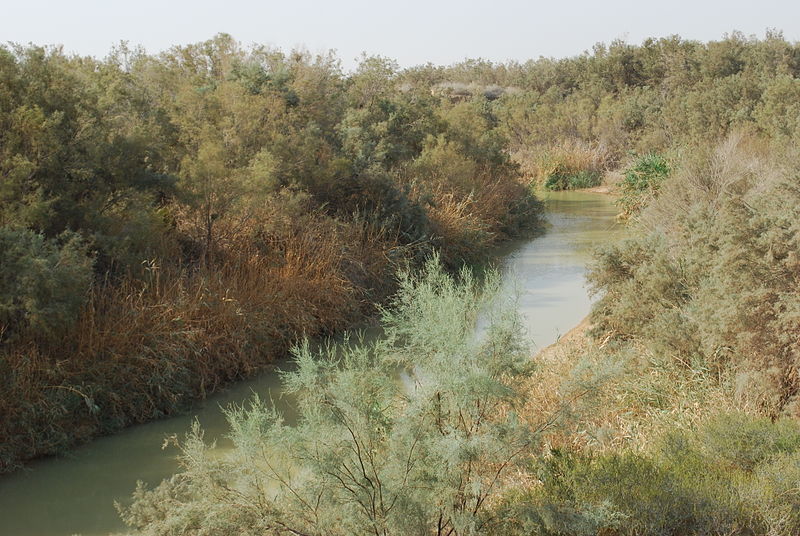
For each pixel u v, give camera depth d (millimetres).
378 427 4273
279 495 4238
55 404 7316
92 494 6500
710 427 5484
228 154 11406
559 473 4754
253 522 4004
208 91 12281
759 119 26141
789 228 6625
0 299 7039
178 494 4602
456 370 4168
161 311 8664
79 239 7832
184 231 10891
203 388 8602
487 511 4219
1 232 7227
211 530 3975
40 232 7980
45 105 8680
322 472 3982
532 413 5711
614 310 8844
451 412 4242
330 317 10852
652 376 7262
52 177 8516
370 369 4473
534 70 54625
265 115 12688
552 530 4039
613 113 35625
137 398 8078
